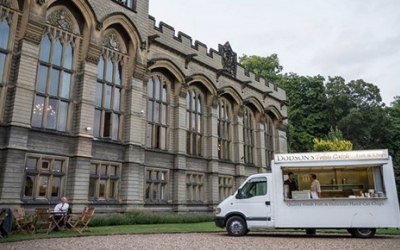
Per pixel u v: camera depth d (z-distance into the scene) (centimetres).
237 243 1262
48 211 1591
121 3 2370
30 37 1855
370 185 1598
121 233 1562
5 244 1165
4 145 1717
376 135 6250
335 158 1588
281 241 1342
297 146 5822
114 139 2267
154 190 2541
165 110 2750
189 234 1645
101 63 2266
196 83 3078
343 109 6212
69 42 2095
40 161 1856
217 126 3234
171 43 2797
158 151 2575
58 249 1052
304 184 1664
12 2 1861
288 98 6119
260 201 1598
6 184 1658
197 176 2945
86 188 1984
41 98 1916
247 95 3641
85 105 2064
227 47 3481
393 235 1644
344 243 1284
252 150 3722
